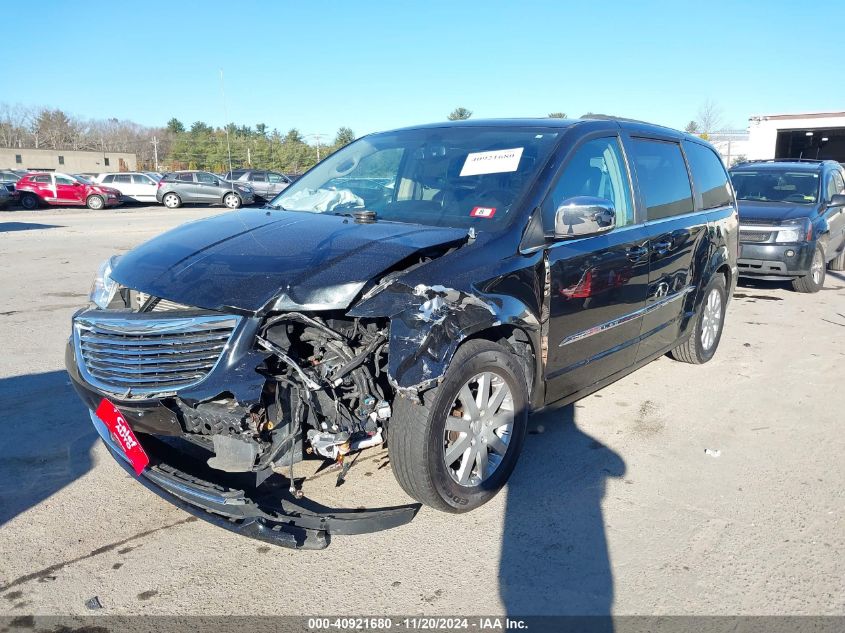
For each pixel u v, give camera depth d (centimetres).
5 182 3131
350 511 334
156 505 366
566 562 321
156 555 321
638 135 496
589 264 406
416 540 336
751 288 1063
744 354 676
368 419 320
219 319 298
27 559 316
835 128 2636
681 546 336
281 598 292
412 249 328
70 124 8819
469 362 329
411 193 422
